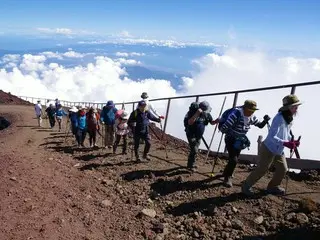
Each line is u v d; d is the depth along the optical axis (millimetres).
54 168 7629
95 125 10508
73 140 12844
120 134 8789
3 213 4867
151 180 6574
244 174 6605
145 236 4617
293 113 4930
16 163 7859
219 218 4930
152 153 8867
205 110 6621
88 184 6566
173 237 4613
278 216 4773
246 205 5168
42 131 17438
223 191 5641
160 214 5285
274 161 5176
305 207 4785
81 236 4465
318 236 4156
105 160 8320
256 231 4562
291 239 4270
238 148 5617
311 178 6004
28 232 4379
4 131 19422
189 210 5273
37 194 5711
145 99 7781
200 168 7082
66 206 5371
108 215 5238
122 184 6562
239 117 5484
